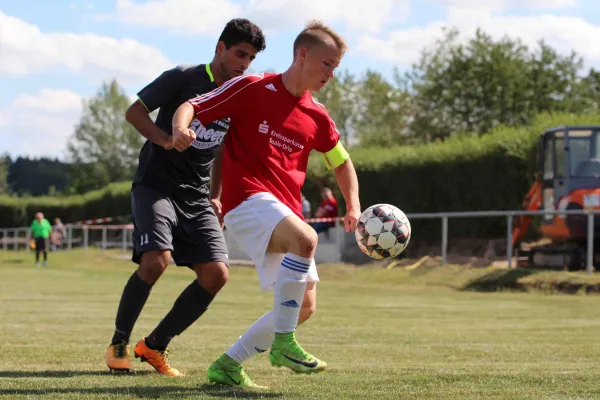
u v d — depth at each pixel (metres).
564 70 63.19
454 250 32.28
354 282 26.22
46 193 128.38
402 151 35.66
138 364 7.95
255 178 6.19
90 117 111.62
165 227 7.18
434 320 14.85
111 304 17.61
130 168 112.44
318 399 5.55
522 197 31.84
